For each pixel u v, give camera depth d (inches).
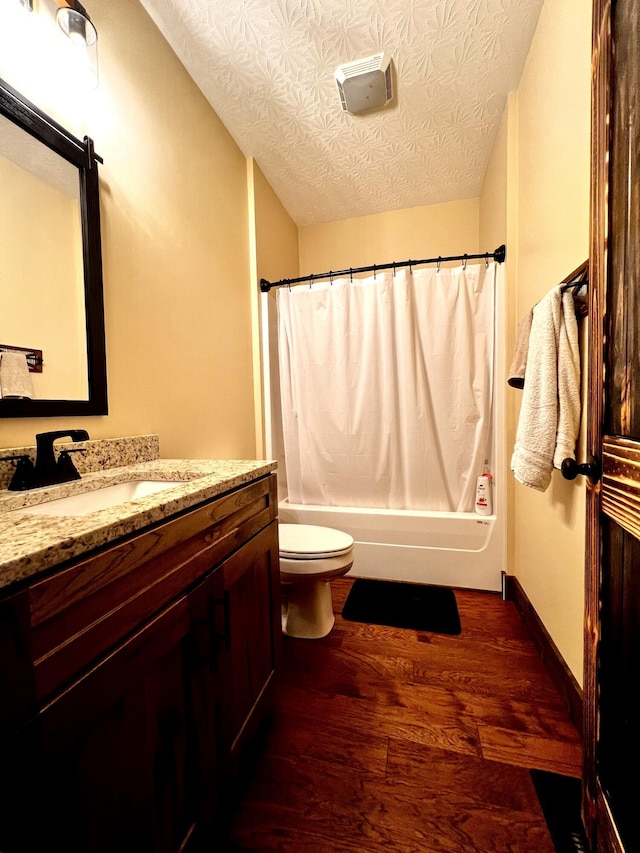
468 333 74.4
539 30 52.6
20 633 15.5
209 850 29.4
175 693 25.9
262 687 39.9
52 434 34.0
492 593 72.8
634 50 22.9
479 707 45.0
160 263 53.5
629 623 24.6
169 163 55.7
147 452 48.8
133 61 48.7
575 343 40.6
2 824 14.7
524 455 42.9
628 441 24.2
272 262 91.9
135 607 22.3
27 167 34.9
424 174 87.5
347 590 75.2
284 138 75.5
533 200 57.1
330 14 51.9
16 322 34.1
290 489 88.1
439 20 52.9
